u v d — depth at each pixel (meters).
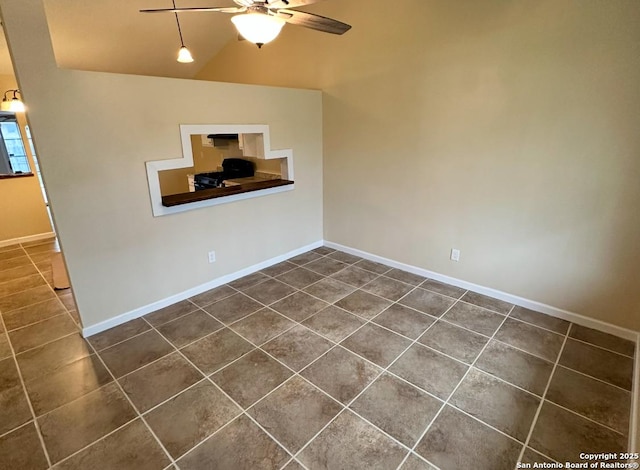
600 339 2.58
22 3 2.07
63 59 4.09
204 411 1.97
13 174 4.91
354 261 4.18
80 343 2.63
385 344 2.56
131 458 1.69
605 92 2.33
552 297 2.88
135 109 2.65
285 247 4.21
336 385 2.16
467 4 2.79
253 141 3.80
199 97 3.00
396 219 3.79
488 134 2.91
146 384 2.19
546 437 1.79
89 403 2.04
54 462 1.67
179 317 2.98
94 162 2.53
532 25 2.51
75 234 2.54
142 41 4.25
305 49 4.05
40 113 2.25
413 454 1.70
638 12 2.12
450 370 2.28
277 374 2.26
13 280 3.78
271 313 3.02
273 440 1.78
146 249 2.95
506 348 2.50
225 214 3.48
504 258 3.08
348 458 1.68
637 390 2.01
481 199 3.09
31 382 2.21
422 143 3.36
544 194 2.73
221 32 4.63
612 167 2.40
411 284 3.54
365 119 3.75
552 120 2.57
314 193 4.38
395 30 3.26
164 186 6.40
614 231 2.48
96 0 3.37
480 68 2.83
